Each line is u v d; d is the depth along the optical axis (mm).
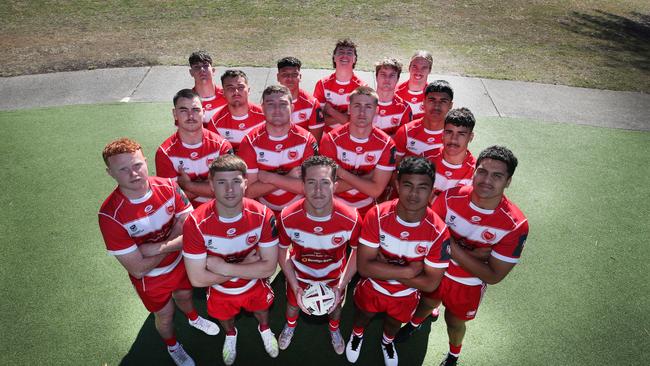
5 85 8328
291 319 3812
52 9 12320
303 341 4004
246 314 4246
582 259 4898
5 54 9648
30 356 3771
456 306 3479
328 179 3096
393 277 3279
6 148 6473
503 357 3883
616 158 6684
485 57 10188
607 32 12055
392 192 4688
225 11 12570
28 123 7121
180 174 4102
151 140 6742
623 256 4953
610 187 6051
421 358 3881
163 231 3428
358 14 12609
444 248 3193
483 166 3098
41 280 4457
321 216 3332
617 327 4168
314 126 5062
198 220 3197
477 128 7328
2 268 4566
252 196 4234
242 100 4457
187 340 3992
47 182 5809
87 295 4328
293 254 3715
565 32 11922
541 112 7910
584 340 4043
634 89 8891
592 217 5500
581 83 9062
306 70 9102
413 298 3490
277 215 4426
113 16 12031
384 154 4121
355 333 3781
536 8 13625
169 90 8266
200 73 4980
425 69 5145
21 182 5793
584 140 7109
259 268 3334
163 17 12062
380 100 4906
